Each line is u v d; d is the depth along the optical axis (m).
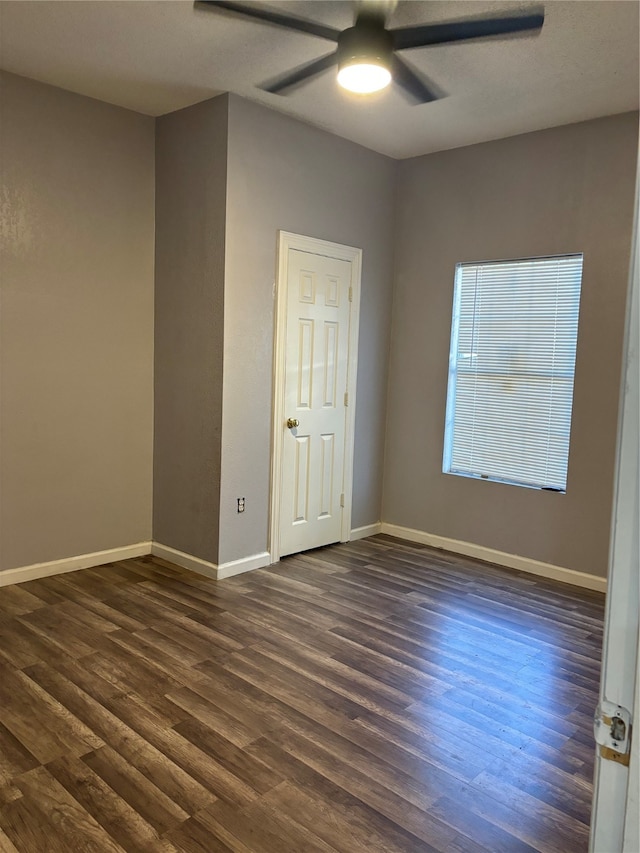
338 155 4.35
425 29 2.60
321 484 4.57
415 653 3.06
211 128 3.77
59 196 3.75
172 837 1.85
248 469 4.03
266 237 3.96
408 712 2.55
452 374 4.68
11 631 3.15
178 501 4.17
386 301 4.91
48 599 3.55
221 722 2.43
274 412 4.13
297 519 4.43
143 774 2.12
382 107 3.81
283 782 2.10
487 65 3.17
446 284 4.64
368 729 2.42
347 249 4.49
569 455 4.08
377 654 3.03
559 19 2.72
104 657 2.91
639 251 0.67
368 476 4.97
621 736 0.72
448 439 4.73
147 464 4.34
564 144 4.00
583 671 2.94
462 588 3.95
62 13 2.83
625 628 0.71
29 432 3.75
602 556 3.97
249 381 3.96
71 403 3.92
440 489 4.75
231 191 3.73
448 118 3.94
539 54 3.04
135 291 4.16
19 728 2.35
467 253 4.51
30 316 3.69
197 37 3.03
